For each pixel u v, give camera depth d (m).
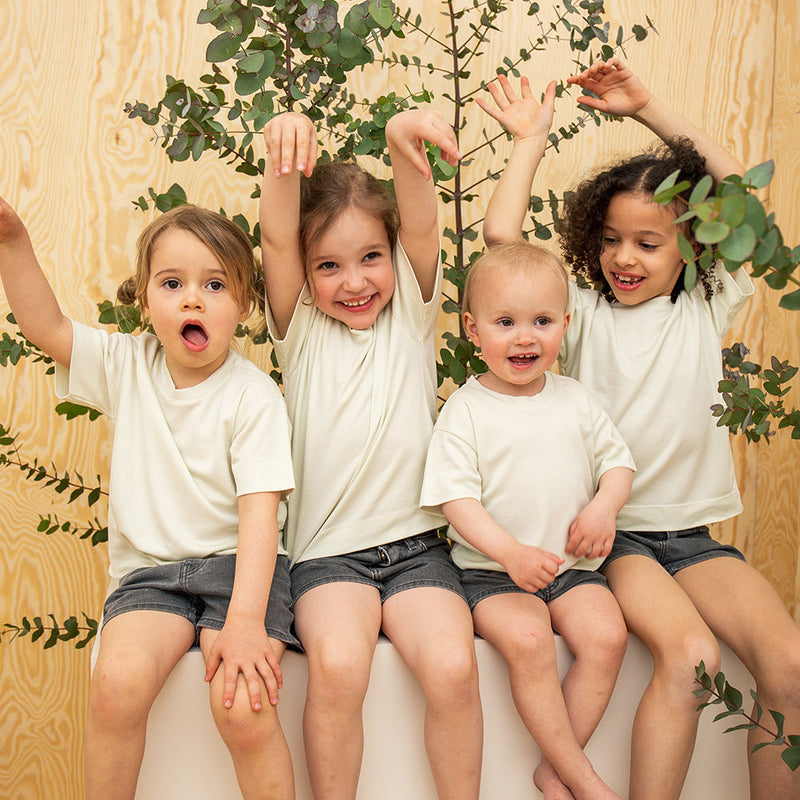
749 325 1.86
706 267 0.84
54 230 1.68
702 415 1.36
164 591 1.15
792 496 1.78
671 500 1.35
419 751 1.14
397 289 1.33
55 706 1.72
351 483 1.27
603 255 1.40
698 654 1.12
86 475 1.72
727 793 1.22
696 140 1.45
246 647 1.04
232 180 1.71
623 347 1.38
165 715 1.10
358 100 1.72
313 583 1.22
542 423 1.24
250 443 1.18
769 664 1.15
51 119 1.66
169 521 1.19
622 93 1.47
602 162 1.80
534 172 1.42
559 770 1.12
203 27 1.69
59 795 1.73
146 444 1.21
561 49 1.76
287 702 1.13
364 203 1.28
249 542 1.12
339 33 1.33
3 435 1.55
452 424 1.25
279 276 1.29
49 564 1.72
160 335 1.18
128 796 1.04
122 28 1.67
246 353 1.70
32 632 1.66
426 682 1.08
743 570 1.27
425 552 1.29
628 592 1.22
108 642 1.06
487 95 1.75
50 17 1.65
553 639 1.14
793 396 1.74
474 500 1.21
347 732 1.07
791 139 1.76
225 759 1.11
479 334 1.25
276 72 1.40
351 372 1.30
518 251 1.24
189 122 1.36
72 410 1.45
